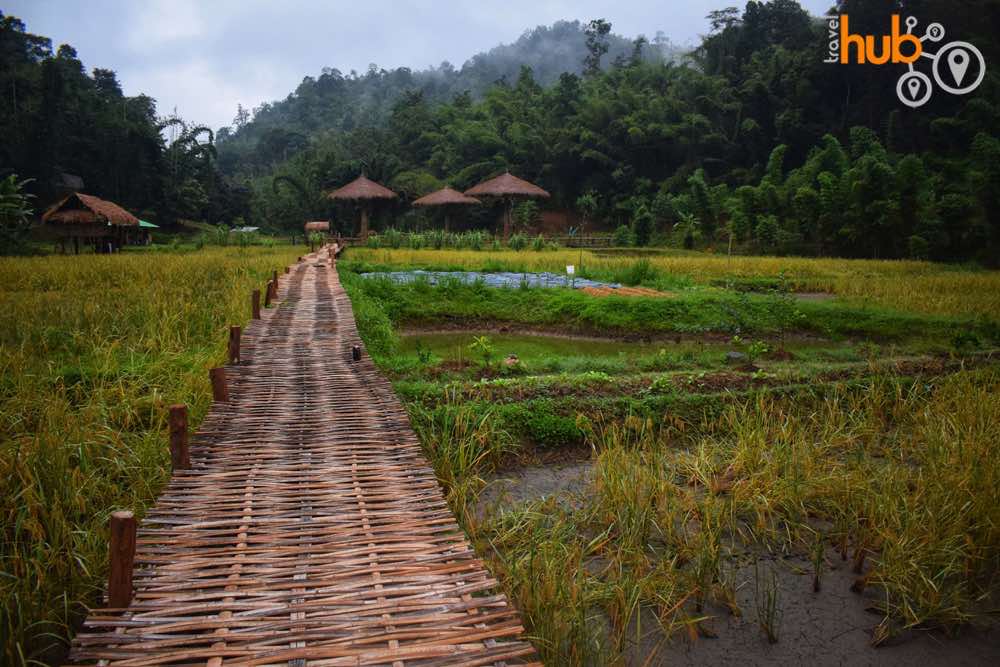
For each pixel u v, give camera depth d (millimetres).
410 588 3123
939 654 4070
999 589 4633
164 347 8070
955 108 40125
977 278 19188
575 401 7383
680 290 16984
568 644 3775
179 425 4324
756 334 13641
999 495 5004
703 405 7613
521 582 4066
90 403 5961
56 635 3477
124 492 4930
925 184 30859
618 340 13648
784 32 54750
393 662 2619
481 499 5859
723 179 47219
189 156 58031
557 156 51000
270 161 82938
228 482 4203
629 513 5129
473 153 51969
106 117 49500
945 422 6609
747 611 4414
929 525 4746
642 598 4426
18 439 5102
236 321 9398
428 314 15109
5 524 4277
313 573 3236
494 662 2656
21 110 44969
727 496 5742
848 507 5371
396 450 4820
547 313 14992
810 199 32406
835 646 4109
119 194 49844
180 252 26922
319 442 4918
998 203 27609
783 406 7758
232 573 3215
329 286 14219
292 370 7035
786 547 5160
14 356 6984
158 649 2670
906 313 13781
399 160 52906
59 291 12195
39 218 43906
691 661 3938
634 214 45719
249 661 2596
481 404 7090
